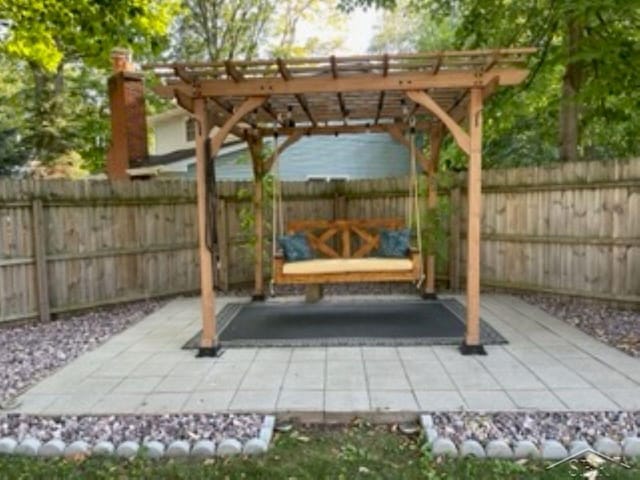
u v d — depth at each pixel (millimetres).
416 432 2932
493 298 6355
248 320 5453
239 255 7461
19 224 5488
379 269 5223
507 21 7172
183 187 6984
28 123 13688
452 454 2637
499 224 6680
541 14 6891
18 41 8375
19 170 13109
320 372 3783
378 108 5418
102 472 2541
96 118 14875
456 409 3078
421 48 15414
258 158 6375
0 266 5332
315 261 5699
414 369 3807
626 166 5340
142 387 3559
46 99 13695
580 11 5723
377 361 4016
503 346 4344
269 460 2637
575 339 4523
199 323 5418
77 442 2777
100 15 7328
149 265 6695
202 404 3234
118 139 10523
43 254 5637
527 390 3352
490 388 3398
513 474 2455
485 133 8938
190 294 7121
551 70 7418
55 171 13234
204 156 4215
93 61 11180
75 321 5695
